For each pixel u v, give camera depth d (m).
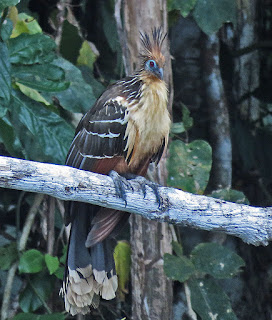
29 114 10.38
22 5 11.99
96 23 12.95
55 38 12.04
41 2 12.30
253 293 12.99
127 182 7.86
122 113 8.59
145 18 10.44
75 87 11.09
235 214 7.88
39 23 12.29
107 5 12.62
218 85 12.95
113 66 12.98
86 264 8.52
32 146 10.99
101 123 8.66
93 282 8.52
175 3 11.44
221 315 10.95
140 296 10.61
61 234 11.43
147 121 8.60
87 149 8.74
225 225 7.90
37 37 10.52
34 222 11.76
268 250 13.09
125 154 8.70
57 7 12.24
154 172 10.56
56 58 10.59
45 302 11.06
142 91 8.64
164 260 10.56
